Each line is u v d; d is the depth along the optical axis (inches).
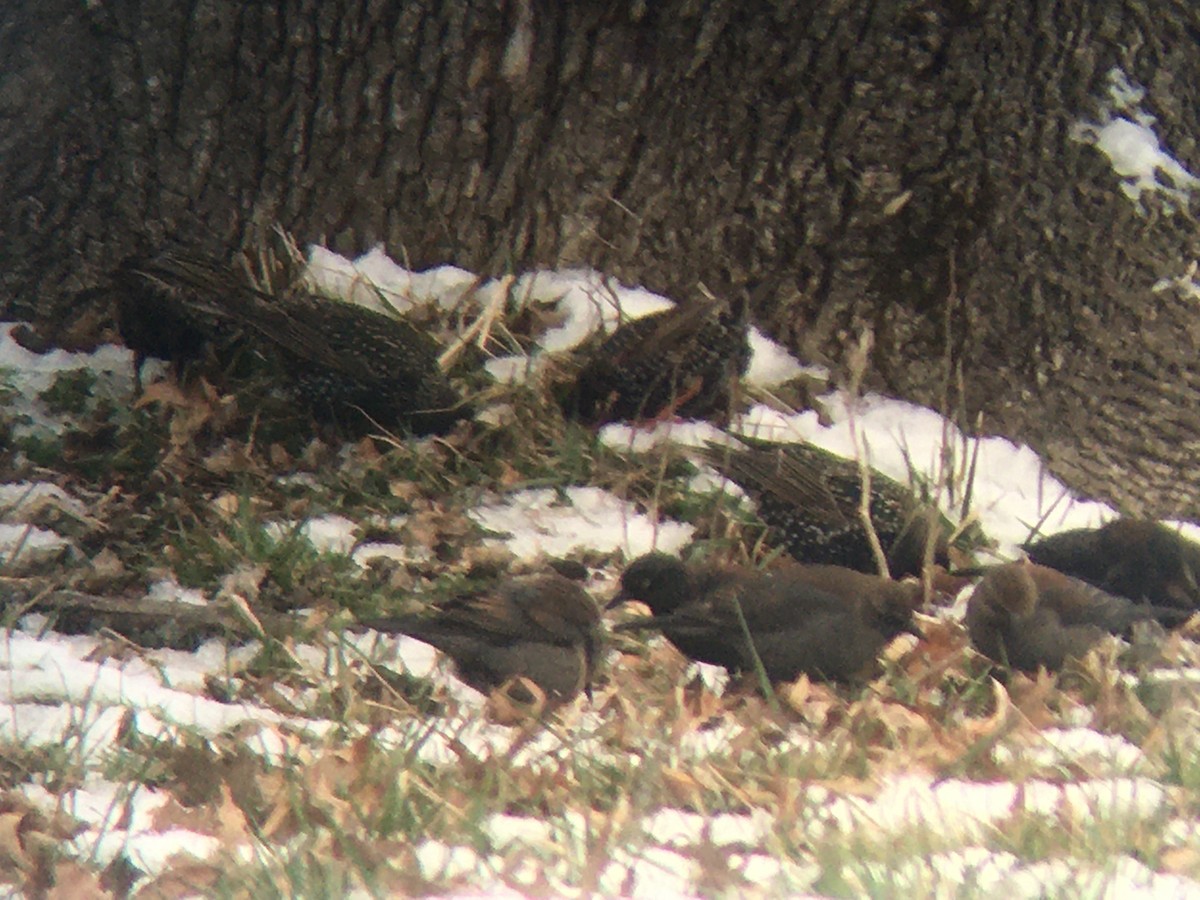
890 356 548.4
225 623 416.8
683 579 415.8
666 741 365.4
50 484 482.3
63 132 534.0
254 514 477.1
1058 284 542.9
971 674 434.0
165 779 325.1
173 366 526.3
